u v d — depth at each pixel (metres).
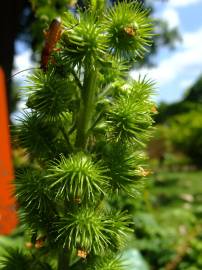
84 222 0.08
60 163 0.09
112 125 0.09
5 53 0.59
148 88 0.09
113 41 0.09
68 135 0.09
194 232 0.28
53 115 0.09
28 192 0.09
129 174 0.09
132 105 0.09
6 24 0.59
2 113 0.18
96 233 0.08
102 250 0.08
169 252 0.25
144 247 0.25
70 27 0.09
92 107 0.09
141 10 0.09
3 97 0.18
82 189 0.08
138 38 0.09
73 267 0.09
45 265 0.09
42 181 0.09
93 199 0.09
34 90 0.09
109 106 0.09
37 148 0.09
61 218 0.08
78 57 0.09
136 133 0.09
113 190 0.09
